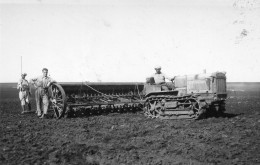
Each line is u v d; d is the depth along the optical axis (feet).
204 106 38.96
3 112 54.80
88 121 39.01
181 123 36.70
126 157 22.36
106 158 22.34
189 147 24.47
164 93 43.27
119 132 31.19
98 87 47.80
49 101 44.65
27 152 23.86
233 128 32.45
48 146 25.72
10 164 20.90
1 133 31.68
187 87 43.14
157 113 42.52
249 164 19.94
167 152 23.27
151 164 20.63
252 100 85.25
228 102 77.46
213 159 21.25
